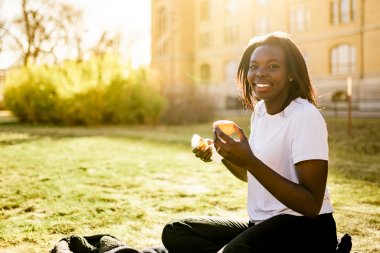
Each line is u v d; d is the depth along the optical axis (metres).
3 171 6.38
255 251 1.86
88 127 17.64
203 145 2.23
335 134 13.25
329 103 32.41
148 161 7.74
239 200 4.79
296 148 1.81
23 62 30.94
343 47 32.97
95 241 2.69
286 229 1.89
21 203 4.43
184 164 7.44
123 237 3.44
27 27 30.48
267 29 39.22
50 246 3.17
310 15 35.03
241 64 2.29
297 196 1.70
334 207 4.45
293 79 1.98
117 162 7.53
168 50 47.34
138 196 4.91
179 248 2.14
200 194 5.08
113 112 19.23
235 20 41.94
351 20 32.31
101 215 4.05
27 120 20.08
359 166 7.26
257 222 2.07
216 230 2.15
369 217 4.06
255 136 2.15
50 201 4.55
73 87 17.91
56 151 8.97
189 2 46.19
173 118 20.05
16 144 10.28
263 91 1.94
